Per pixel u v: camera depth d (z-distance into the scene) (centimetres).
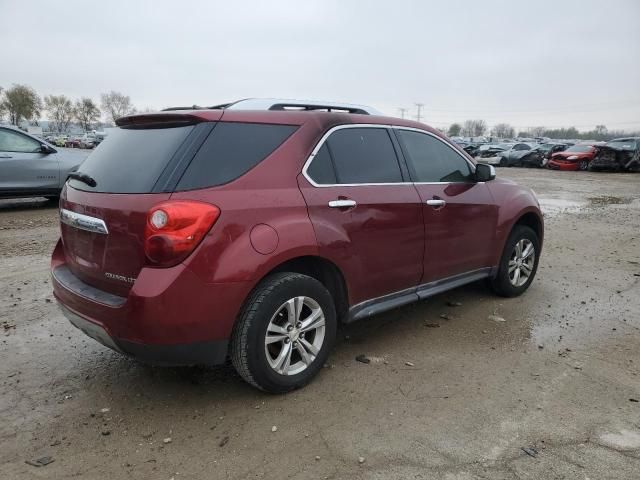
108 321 285
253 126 318
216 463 262
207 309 281
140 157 304
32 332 425
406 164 402
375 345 406
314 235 321
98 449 273
